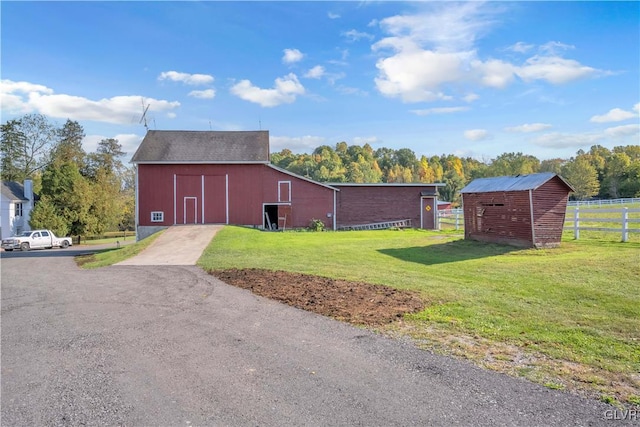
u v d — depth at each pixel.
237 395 4.11
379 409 3.78
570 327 5.98
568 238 16.22
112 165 62.38
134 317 7.28
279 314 7.22
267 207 28.89
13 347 5.76
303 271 11.39
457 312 6.90
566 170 94.88
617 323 6.11
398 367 4.76
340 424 3.53
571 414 3.66
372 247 16.45
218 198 27.50
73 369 4.88
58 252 27.95
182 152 27.78
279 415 3.70
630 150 113.31
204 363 4.99
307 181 28.20
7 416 3.76
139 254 17.64
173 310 7.72
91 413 3.79
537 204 13.97
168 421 3.63
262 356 5.20
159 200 27.16
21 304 8.83
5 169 59.19
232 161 27.30
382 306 7.46
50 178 42.38
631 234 17.42
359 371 4.66
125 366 4.94
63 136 62.31
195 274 11.85
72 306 8.40
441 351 5.25
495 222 15.74
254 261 13.67
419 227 29.59
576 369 4.62
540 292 8.02
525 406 3.81
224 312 7.45
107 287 10.51
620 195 85.81
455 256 13.35
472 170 121.56
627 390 4.11
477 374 4.53
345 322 6.62
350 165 110.62
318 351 5.34
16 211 45.25
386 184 29.27
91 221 43.06
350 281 9.77
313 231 26.12
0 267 17.56
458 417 3.62
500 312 6.82
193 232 22.81
